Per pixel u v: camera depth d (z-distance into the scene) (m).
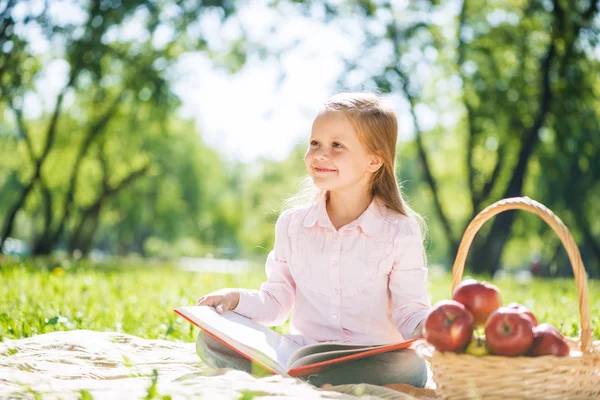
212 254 13.30
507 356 2.71
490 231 19.12
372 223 3.56
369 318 3.52
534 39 19.56
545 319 6.07
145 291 8.21
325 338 3.53
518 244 33.06
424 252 3.67
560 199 22.38
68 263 13.34
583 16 17.59
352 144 3.55
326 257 3.55
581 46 18.02
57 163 27.53
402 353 3.24
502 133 20.28
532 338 2.72
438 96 22.84
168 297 7.36
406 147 26.47
